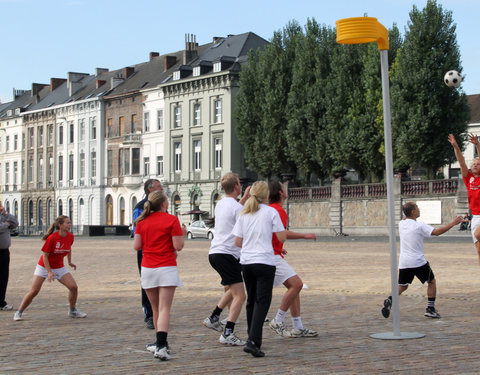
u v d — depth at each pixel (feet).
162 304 27.68
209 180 224.12
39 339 32.32
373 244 129.59
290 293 31.73
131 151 255.29
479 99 248.73
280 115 190.80
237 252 30.96
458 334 31.89
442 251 100.63
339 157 171.94
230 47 235.40
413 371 24.38
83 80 305.53
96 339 32.14
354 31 31.50
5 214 44.37
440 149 155.84
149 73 264.52
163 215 28.30
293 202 190.39
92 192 274.57
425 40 156.04
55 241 38.65
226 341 30.22
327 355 27.53
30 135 317.83
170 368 25.57
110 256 107.45
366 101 166.50
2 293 43.88
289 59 194.39
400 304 43.24
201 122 228.43
